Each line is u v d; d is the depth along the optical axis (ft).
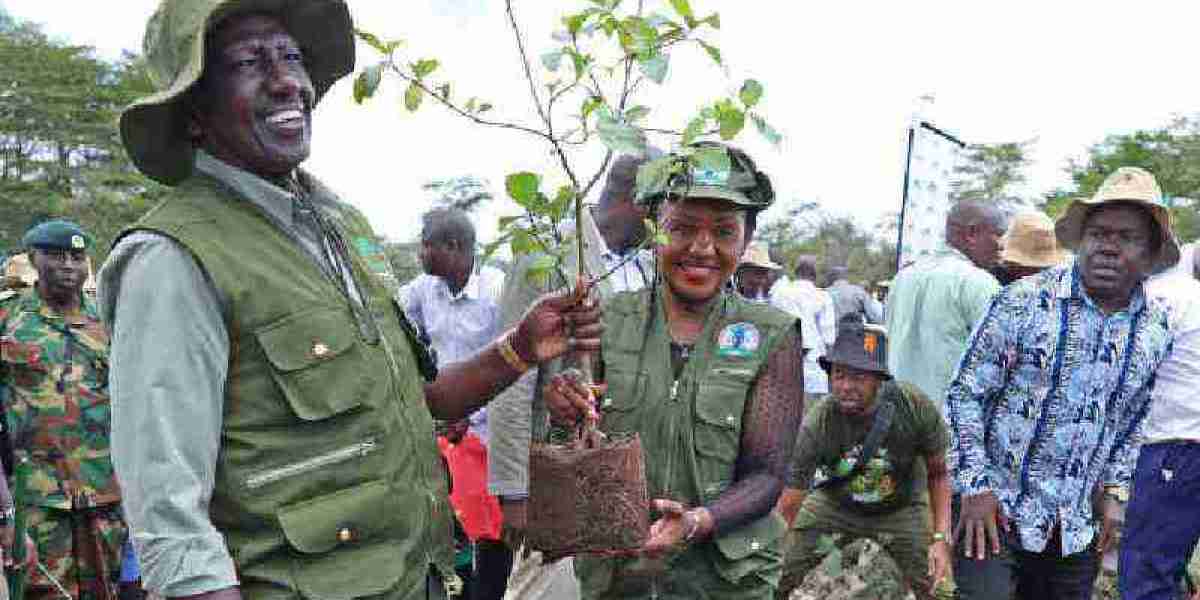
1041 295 13.47
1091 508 13.98
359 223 7.86
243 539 6.54
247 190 6.88
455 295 19.89
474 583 15.88
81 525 17.49
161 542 6.15
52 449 17.19
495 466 12.69
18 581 15.96
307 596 6.51
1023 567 14.60
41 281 17.75
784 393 9.10
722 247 9.09
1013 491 13.75
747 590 9.08
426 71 7.63
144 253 6.41
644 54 7.32
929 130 36.47
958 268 19.29
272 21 6.95
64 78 161.48
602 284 11.34
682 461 8.96
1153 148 123.44
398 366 7.27
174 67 6.75
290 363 6.56
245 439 6.51
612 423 9.05
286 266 6.77
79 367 17.56
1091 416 13.47
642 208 11.62
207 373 6.38
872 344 15.52
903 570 16.79
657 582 9.02
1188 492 14.28
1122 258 13.03
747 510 8.80
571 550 7.99
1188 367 13.96
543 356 8.38
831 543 16.93
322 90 8.08
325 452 6.66
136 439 6.21
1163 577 14.55
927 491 16.70
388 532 6.86
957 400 13.76
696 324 9.34
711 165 7.47
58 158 164.25
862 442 15.96
